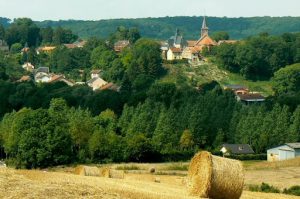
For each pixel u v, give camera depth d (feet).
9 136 610.24
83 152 634.43
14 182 190.90
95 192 180.86
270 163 610.65
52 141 579.07
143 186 273.33
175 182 377.71
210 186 238.68
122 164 623.77
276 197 286.87
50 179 225.35
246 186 408.46
